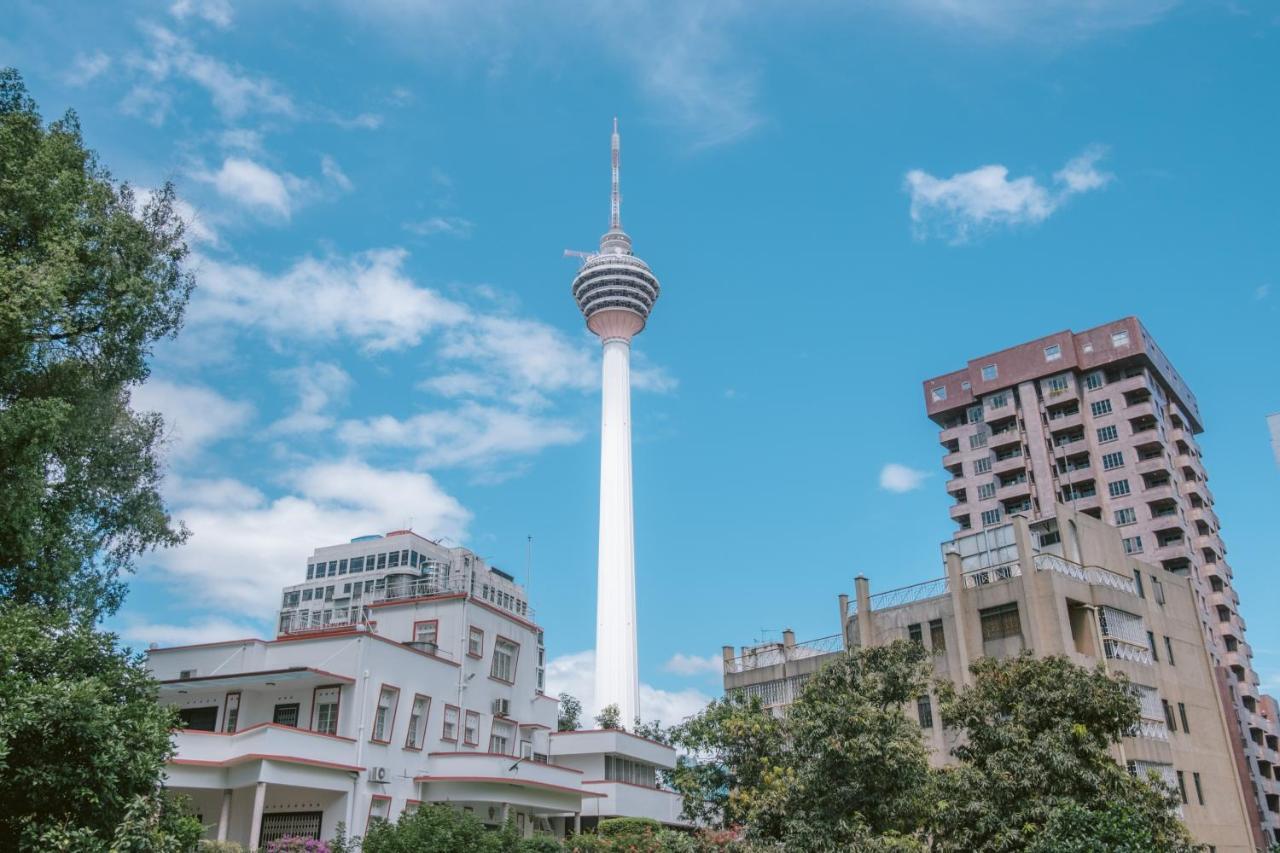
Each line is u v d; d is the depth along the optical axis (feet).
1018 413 328.90
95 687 62.13
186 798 69.46
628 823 140.36
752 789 111.96
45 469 86.02
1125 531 297.74
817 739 94.12
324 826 120.16
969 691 111.04
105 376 94.32
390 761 129.29
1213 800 154.51
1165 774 146.30
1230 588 312.71
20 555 82.43
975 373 341.00
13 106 90.48
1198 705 164.35
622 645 353.92
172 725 70.85
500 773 135.03
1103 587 155.43
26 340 80.79
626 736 170.19
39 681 62.69
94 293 91.25
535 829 148.97
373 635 131.34
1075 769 97.14
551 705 174.40
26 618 66.28
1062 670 107.04
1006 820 96.94
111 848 58.03
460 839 103.09
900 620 168.86
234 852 101.50
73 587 90.58
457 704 145.18
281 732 113.91
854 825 89.66
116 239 93.20
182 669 138.31
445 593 158.81
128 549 99.76
